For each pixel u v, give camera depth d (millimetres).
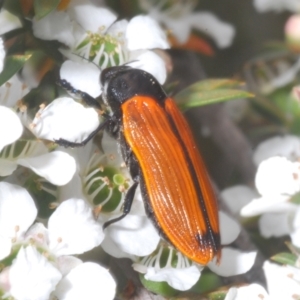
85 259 87
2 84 83
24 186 85
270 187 94
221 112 109
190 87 91
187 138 90
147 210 88
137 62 92
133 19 92
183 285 85
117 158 90
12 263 81
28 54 85
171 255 89
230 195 106
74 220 83
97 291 82
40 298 80
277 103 112
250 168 109
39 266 80
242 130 114
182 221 88
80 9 90
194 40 108
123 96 90
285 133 111
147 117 90
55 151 83
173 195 88
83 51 90
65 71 88
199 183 89
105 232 86
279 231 98
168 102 91
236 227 91
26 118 84
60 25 88
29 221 82
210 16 116
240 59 120
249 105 115
